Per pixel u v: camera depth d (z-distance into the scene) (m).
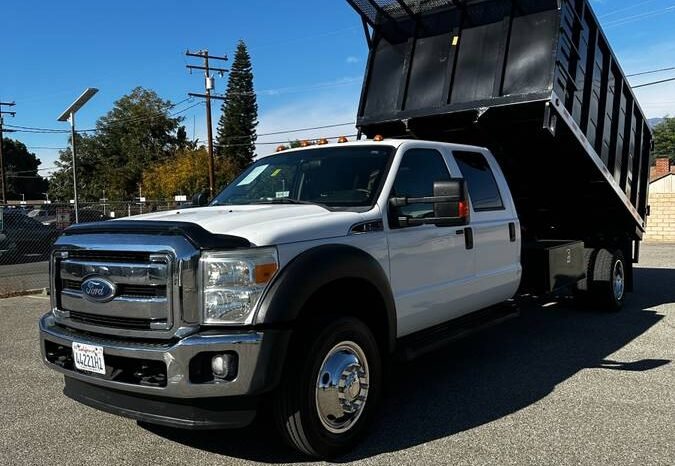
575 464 3.74
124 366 3.65
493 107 6.80
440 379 5.59
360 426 4.02
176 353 3.38
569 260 7.64
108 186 79.69
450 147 5.61
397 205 4.55
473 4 7.19
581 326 7.84
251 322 3.45
